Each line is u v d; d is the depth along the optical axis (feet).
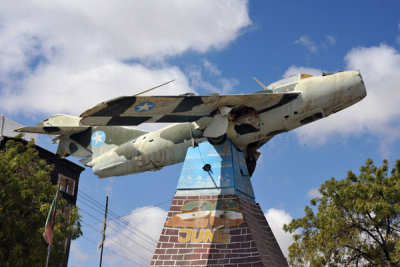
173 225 75.05
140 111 71.00
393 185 88.84
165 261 71.51
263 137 79.41
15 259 76.74
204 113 76.59
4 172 80.38
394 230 89.40
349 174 94.79
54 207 74.28
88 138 96.48
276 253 75.97
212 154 79.71
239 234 71.36
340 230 91.30
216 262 69.72
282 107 76.23
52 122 103.86
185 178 79.30
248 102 75.41
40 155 117.50
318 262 92.22
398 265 85.87
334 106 75.20
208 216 74.49
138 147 86.22
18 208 82.07
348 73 74.95
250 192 80.38
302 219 101.96
